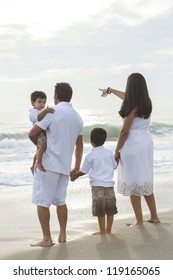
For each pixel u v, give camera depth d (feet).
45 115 16.88
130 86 18.66
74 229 20.15
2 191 30.45
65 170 17.16
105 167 18.40
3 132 68.54
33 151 56.70
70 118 17.11
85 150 58.65
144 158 18.83
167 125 94.94
